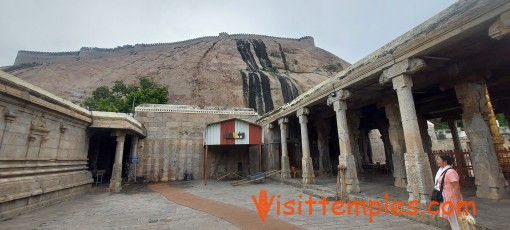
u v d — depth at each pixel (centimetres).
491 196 713
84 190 1284
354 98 1089
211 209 820
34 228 623
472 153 775
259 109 3484
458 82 809
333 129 2092
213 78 3950
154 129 2009
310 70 5247
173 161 1986
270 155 1866
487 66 740
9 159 770
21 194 791
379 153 2597
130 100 2544
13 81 754
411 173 679
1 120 741
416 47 657
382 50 833
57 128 1044
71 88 4106
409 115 689
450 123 1487
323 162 1666
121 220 696
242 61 4800
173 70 4322
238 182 1548
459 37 575
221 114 2212
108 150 2131
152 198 1115
